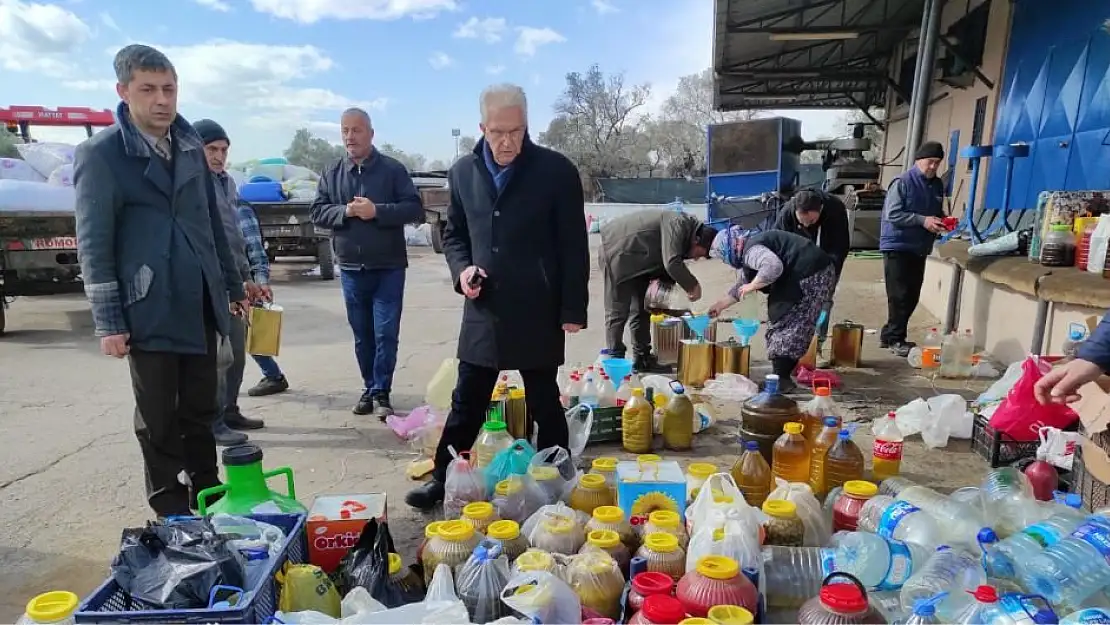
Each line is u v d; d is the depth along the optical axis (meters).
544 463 3.11
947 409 4.05
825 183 15.88
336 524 2.43
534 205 3.02
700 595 1.92
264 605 1.95
